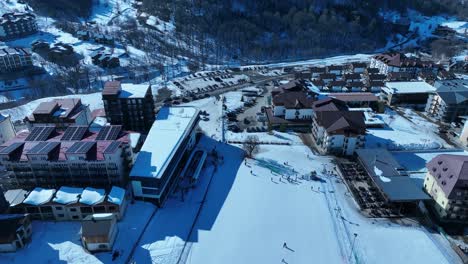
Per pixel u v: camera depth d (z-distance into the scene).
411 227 92.44
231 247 86.38
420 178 111.88
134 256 82.88
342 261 82.44
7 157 95.19
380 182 101.38
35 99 174.88
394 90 170.38
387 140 134.50
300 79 185.00
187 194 105.00
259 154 126.50
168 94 183.75
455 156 99.62
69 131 110.12
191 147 127.31
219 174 114.88
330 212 97.81
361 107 163.00
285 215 96.94
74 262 80.62
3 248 82.50
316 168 117.81
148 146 109.62
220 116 156.00
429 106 159.62
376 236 89.38
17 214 89.06
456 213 91.62
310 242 87.81
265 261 82.56
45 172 98.75
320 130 129.50
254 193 105.81
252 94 181.88
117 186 99.50
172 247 85.88
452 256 83.44
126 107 133.50
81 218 92.50
